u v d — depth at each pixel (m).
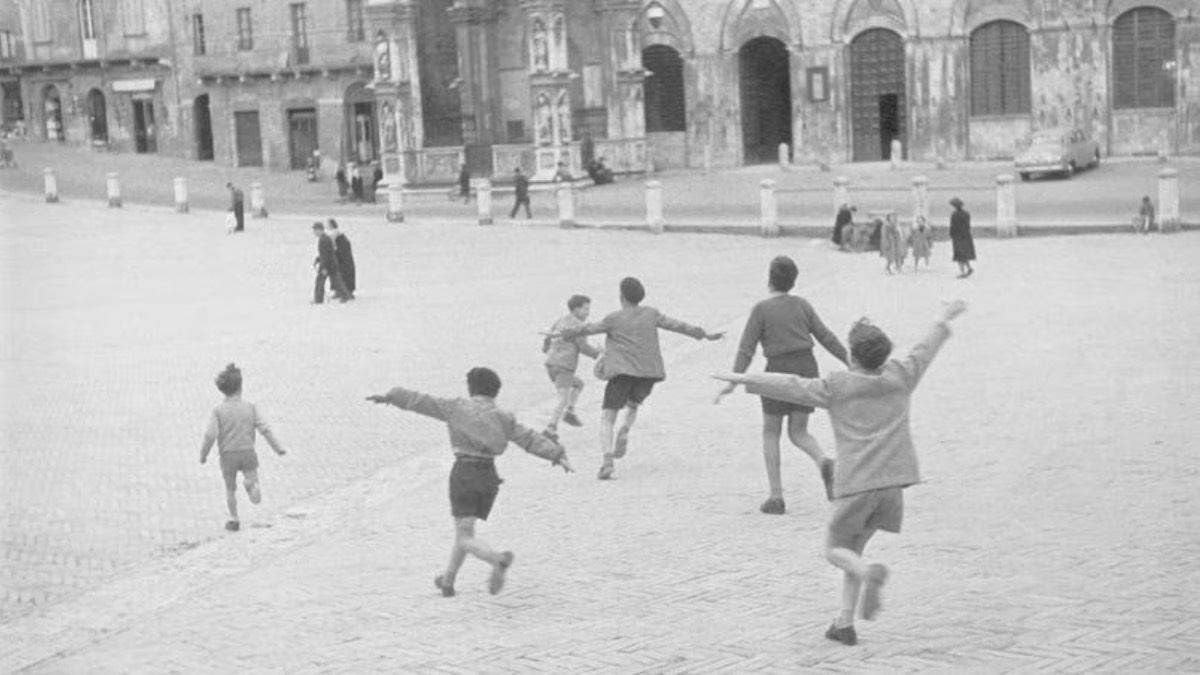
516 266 39.22
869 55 59.25
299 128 70.06
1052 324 24.70
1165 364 20.22
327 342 28.28
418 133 59.56
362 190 59.28
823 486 14.65
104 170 71.25
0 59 79.75
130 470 18.23
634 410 15.79
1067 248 37.22
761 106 62.84
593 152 59.47
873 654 9.30
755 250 40.81
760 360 23.17
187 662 10.45
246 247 46.03
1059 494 13.50
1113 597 10.21
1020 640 9.37
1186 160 53.28
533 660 9.75
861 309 28.09
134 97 76.88
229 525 15.00
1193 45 53.62
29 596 12.99
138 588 12.98
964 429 16.75
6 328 32.56
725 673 9.14
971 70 57.44
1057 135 51.53
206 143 75.25
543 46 55.62
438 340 27.59
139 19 75.25
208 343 29.20
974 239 40.94
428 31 60.78
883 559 11.64
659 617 10.54
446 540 13.55
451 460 17.56
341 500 15.83
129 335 31.00
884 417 9.41
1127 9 54.53
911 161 58.59
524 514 14.26
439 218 51.91
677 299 31.11
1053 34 55.62
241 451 14.95
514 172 57.12
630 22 59.22
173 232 50.38
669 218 47.78
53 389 24.62
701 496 14.49
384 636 10.63
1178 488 13.44
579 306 17.62
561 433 18.36
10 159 72.56
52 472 18.30
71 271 42.22
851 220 40.38
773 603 10.68
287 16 68.75
